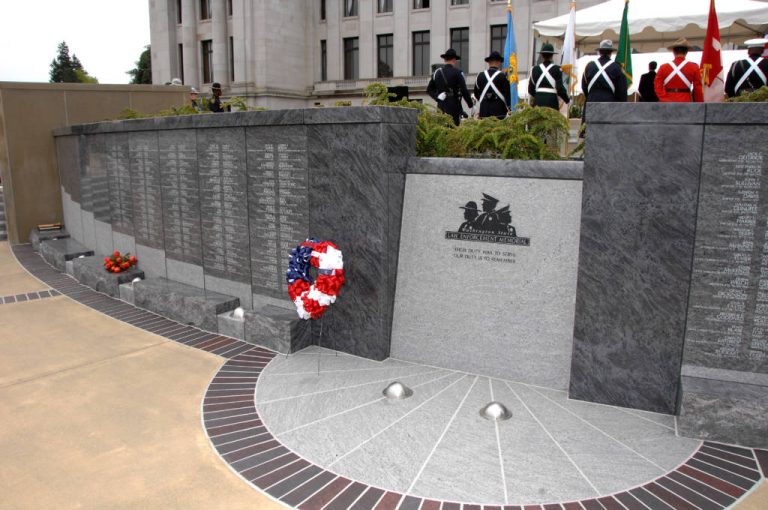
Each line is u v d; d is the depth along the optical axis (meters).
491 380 5.47
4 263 11.16
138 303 8.25
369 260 5.89
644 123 4.54
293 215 6.54
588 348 4.95
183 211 8.19
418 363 5.92
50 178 13.11
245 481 3.96
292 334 6.29
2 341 6.89
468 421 4.68
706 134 4.38
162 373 5.88
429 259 5.84
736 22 10.80
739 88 8.43
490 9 41.09
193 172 7.84
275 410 4.96
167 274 8.82
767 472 3.94
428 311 5.85
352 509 3.61
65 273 10.39
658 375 4.77
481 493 3.74
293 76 48.97
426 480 3.89
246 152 6.95
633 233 4.68
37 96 12.71
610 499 3.67
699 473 3.93
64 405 5.18
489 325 5.56
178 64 53.59
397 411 4.88
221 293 7.71
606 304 4.84
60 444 4.51
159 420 4.87
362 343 6.10
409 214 5.95
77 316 7.89
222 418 4.87
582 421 4.66
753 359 4.50
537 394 5.16
